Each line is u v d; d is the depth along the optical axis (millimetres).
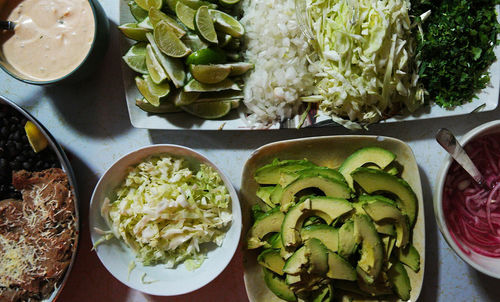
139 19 399
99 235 398
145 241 393
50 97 437
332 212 360
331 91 382
